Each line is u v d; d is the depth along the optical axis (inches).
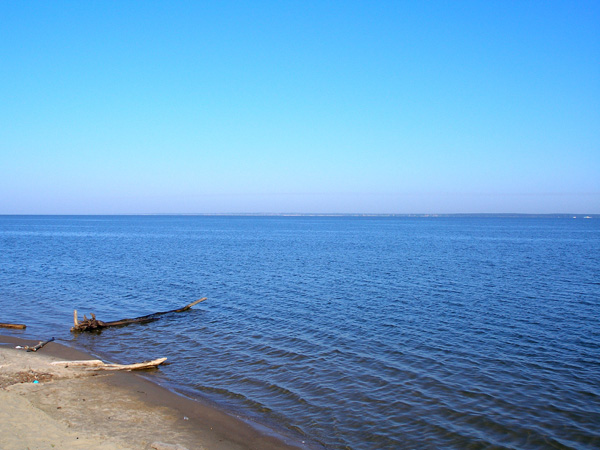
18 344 751.7
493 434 466.0
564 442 451.5
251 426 474.0
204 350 733.3
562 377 619.5
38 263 1865.2
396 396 552.4
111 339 798.5
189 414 494.3
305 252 2479.1
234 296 1182.3
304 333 829.8
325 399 543.5
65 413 474.3
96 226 6963.6
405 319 932.6
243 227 6884.8
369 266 1819.6
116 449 398.0
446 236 4362.7
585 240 3710.6
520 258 2143.2
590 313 988.6
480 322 909.2
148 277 1507.1
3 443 386.6
